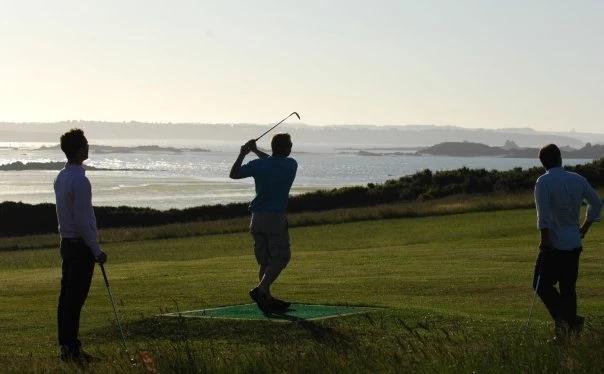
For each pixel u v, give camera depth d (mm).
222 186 176375
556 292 10422
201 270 25906
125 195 144375
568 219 10297
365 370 8367
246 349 9953
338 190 74438
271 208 11742
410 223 49094
